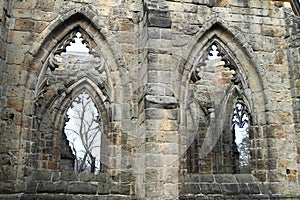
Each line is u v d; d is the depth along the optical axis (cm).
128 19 1505
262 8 1619
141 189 1268
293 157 1488
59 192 1316
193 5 1561
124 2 1518
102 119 1453
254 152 1509
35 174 1358
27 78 1373
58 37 1457
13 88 1349
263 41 1585
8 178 1277
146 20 1362
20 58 1380
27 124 1346
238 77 1577
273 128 1497
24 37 1400
